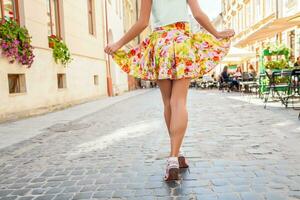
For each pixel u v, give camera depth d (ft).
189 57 8.91
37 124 24.04
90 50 52.08
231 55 62.85
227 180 9.17
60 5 40.16
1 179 10.78
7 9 28.71
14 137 18.75
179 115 9.07
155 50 9.14
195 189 8.59
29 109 30.12
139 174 10.24
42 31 33.94
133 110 31.12
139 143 15.12
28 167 12.09
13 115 27.30
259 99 37.78
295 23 37.63
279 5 59.67
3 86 26.25
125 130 19.19
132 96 59.77
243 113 24.20
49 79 34.99
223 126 18.45
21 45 28.45
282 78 31.60
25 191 9.44
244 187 8.58
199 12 9.02
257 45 77.41
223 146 13.39
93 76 53.21
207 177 9.50
